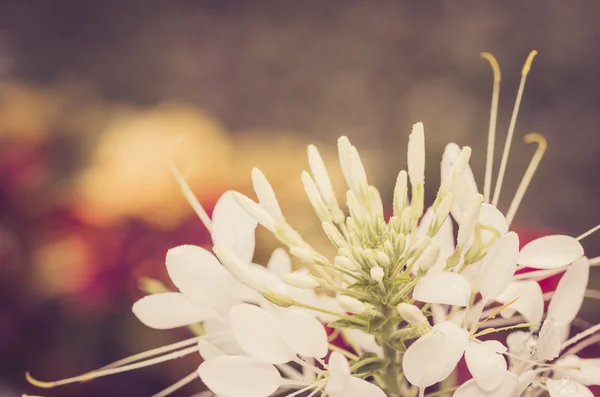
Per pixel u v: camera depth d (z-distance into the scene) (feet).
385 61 3.90
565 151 3.42
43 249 1.74
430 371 0.93
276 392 1.11
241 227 1.08
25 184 1.83
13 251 1.74
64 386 1.71
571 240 1.00
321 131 3.82
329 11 4.06
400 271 1.05
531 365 1.02
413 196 1.06
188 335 1.70
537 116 3.54
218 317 1.07
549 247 1.00
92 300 1.70
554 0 3.75
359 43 3.96
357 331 1.13
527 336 1.05
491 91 3.67
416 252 1.01
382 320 1.04
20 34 4.07
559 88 3.61
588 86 3.61
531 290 1.01
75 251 1.71
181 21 4.14
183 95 4.00
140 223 1.72
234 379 0.98
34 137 2.13
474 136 3.48
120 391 1.69
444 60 3.82
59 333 1.74
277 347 0.97
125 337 1.73
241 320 0.97
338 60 3.97
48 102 2.68
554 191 3.30
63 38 4.10
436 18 3.90
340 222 1.08
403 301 1.03
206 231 1.70
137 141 1.94
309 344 0.96
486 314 1.11
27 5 4.10
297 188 1.94
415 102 3.74
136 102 4.00
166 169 1.83
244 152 2.19
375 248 1.04
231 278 1.06
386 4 3.98
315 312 1.07
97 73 4.05
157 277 1.66
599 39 3.67
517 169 3.34
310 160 1.10
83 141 2.51
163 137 1.98
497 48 3.75
